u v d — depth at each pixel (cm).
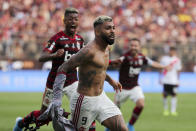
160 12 8756
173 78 4200
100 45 1653
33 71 6288
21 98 5119
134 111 2741
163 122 3422
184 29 8506
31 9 7994
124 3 8731
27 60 6372
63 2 8344
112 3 8675
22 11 7919
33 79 6288
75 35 2209
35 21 7700
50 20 7825
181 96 5953
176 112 4191
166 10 8881
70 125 1609
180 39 8056
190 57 6819
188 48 6819
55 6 8212
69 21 2139
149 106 4644
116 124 1678
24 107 4184
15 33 6494
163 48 6744
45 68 6450
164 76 4244
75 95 1689
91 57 1622
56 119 1588
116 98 2959
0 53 6266
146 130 2955
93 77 1655
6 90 6203
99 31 1631
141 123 3331
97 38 1648
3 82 6200
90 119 1692
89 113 1677
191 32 8494
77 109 1675
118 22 8181
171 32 8256
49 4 8194
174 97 4128
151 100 5284
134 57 2886
